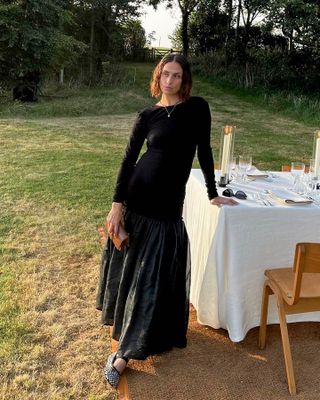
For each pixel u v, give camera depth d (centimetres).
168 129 204
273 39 1888
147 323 210
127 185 215
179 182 211
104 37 1809
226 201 236
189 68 206
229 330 245
